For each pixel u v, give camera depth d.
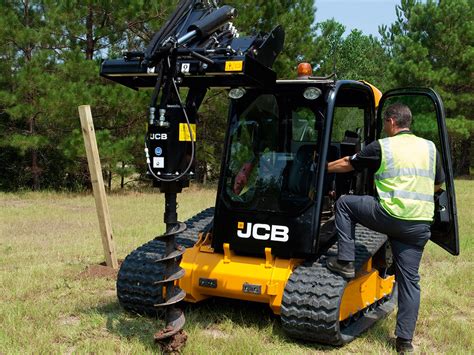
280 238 5.04
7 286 6.52
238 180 5.28
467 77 26.25
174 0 17.61
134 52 4.57
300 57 21.45
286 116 5.21
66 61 16.67
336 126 5.70
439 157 5.00
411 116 5.00
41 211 13.66
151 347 4.72
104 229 7.38
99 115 17.80
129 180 22.06
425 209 4.75
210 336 4.96
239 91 5.26
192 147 4.46
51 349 4.67
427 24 26.88
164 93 4.36
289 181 5.12
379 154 4.80
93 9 17.50
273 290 4.93
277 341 4.96
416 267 4.85
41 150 19.02
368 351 4.88
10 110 16.31
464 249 9.27
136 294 5.39
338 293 4.72
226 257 5.20
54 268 7.37
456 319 5.82
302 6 21.58
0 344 4.71
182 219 12.10
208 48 4.54
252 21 19.05
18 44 16.88
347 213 4.91
